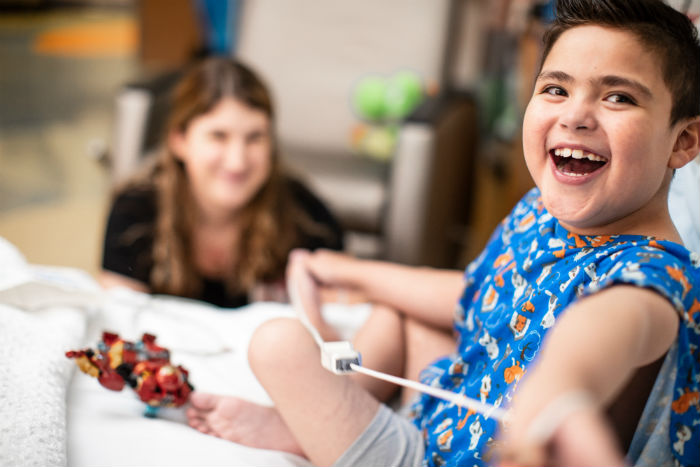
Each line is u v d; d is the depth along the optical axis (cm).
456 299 103
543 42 74
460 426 79
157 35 367
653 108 67
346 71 230
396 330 103
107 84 406
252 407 88
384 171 206
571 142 68
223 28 325
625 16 67
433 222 198
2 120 339
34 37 511
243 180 156
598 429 46
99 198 266
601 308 57
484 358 81
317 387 79
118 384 86
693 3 86
